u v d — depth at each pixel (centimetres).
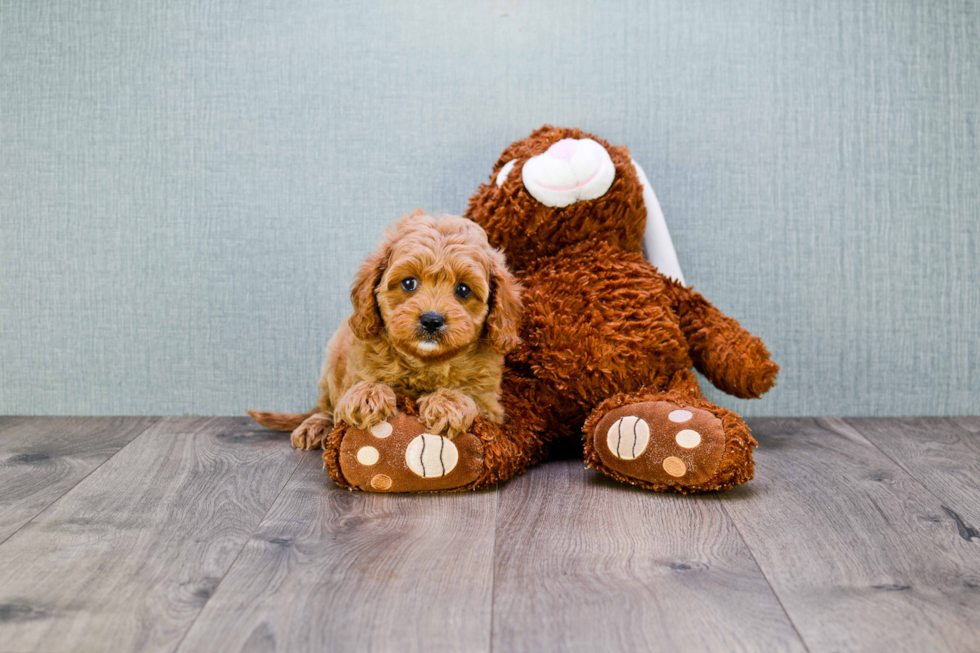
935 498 128
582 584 95
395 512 120
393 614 87
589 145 151
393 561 101
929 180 182
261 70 180
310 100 180
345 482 130
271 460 150
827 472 142
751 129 180
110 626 84
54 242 184
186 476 139
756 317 184
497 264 135
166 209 183
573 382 145
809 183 182
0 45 180
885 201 182
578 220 152
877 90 180
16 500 126
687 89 180
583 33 179
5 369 187
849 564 101
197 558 102
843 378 186
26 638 81
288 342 185
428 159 181
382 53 179
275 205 182
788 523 116
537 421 146
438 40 179
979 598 92
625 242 159
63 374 187
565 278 149
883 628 84
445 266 126
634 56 179
